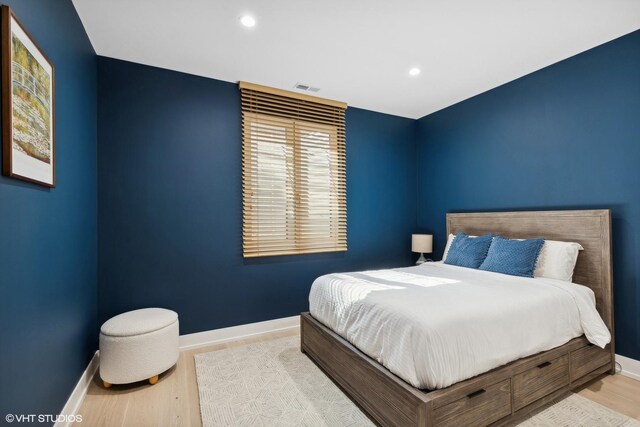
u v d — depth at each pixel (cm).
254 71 304
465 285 226
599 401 206
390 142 433
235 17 221
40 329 151
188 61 284
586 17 221
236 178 326
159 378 240
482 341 171
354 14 218
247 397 213
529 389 187
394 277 265
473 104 369
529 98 310
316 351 258
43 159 154
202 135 311
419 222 450
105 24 228
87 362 232
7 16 119
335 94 362
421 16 221
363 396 193
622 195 244
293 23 229
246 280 330
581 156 269
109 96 273
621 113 245
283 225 349
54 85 170
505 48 263
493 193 345
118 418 191
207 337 308
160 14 217
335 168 384
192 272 304
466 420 159
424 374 155
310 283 368
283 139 349
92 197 254
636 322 238
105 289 269
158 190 291
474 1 205
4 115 119
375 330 189
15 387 126
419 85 339
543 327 199
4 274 119
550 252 265
